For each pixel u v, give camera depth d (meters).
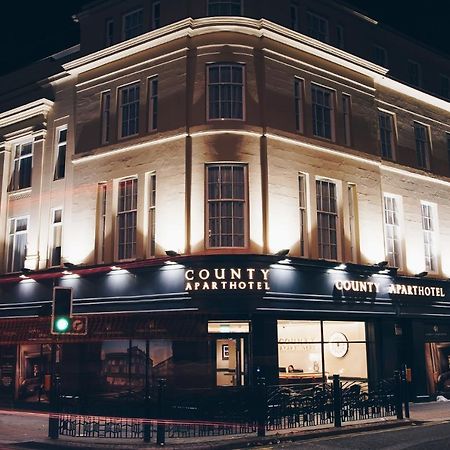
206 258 18.05
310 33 22.30
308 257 20.23
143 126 20.81
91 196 21.86
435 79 28.22
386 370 21.94
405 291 23.09
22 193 24.80
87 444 13.98
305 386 19.11
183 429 15.80
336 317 20.67
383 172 24.25
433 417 18.77
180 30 20.02
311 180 20.73
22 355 22.84
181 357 18.27
